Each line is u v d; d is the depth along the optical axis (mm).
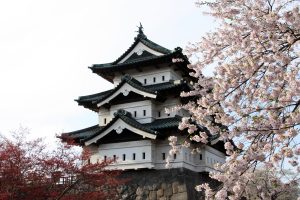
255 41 8992
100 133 26641
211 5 10141
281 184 8344
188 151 26016
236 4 9883
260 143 8078
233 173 8047
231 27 9852
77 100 30672
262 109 8727
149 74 30016
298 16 8094
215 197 8242
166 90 27359
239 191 8086
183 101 27625
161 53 29281
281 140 7852
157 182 24844
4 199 14805
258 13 9203
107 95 28719
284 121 7969
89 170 18422
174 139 11141
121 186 25547
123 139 26391
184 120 10844
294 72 8328
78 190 19359
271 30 8562
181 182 24078
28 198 16281
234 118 9016
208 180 27828
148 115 27500
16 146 17391
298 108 8016
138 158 25594
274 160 7695
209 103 9586
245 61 9242
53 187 17688
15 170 15734
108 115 29875
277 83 8883
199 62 10789
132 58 30797
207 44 10523
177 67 29500
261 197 8531
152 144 25672
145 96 27172
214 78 10062
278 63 8734
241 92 9219
